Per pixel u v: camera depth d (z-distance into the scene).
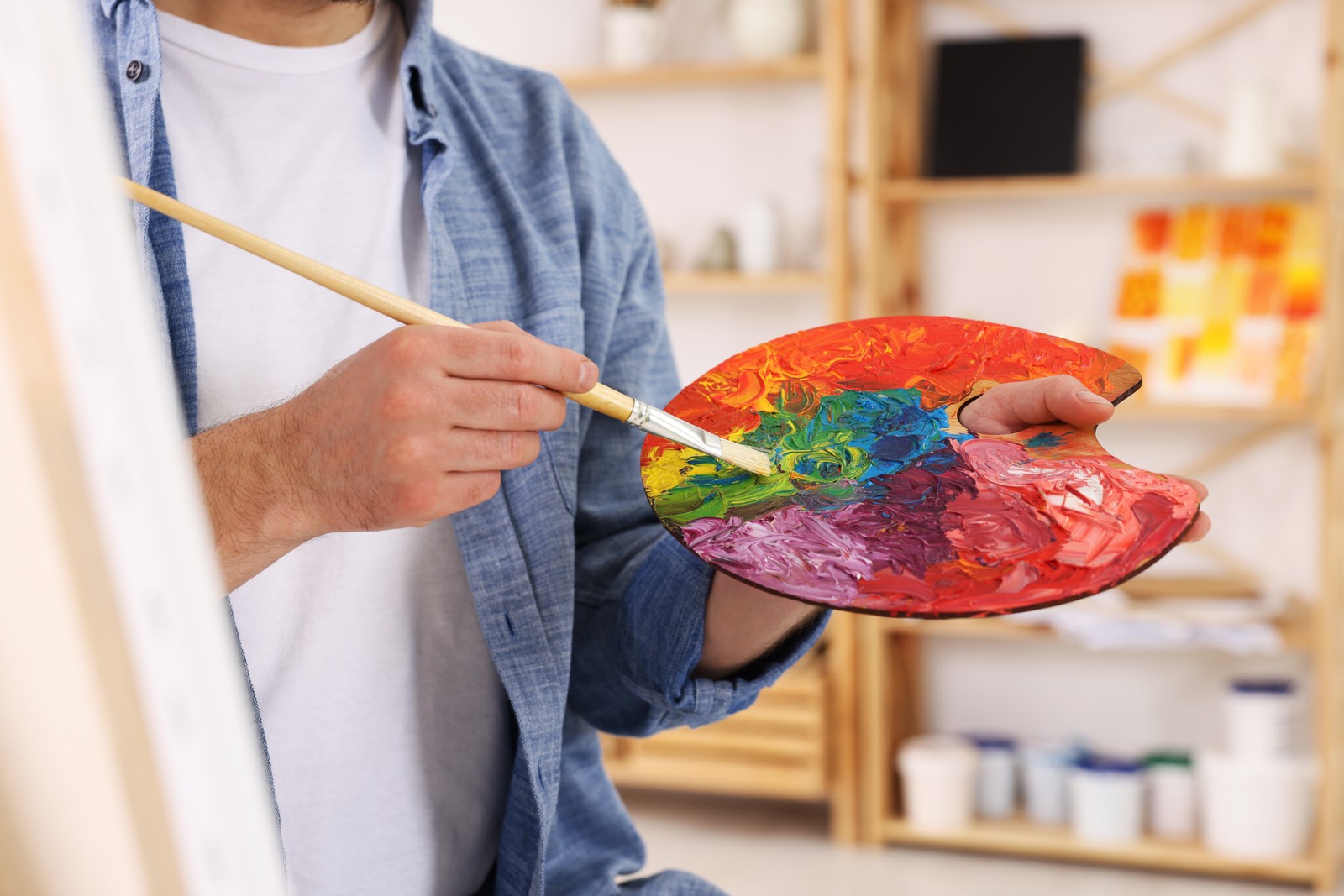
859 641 2.85
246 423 0.59
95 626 0.20
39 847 0.21
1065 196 2.88
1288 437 2.79
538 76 0.93
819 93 3.03
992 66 2.84
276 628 0.75
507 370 0.56
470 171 0.85
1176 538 0.53
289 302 0.78
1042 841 2.73
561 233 0.86
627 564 0.86
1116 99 2.84
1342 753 2.66
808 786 2.87
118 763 0.21
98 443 0.19
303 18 0.79
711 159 3.11
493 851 0.83
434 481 0.56
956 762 2.80
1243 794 2.59
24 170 0.19
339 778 0.77
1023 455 0.63
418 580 0.79
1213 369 2.69
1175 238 2.78
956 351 0.75
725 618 0.75
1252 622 2.61
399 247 0.82
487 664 0.82
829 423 0.69
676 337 3.18
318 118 0.81
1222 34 2.74
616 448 0.90
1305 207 2.69
